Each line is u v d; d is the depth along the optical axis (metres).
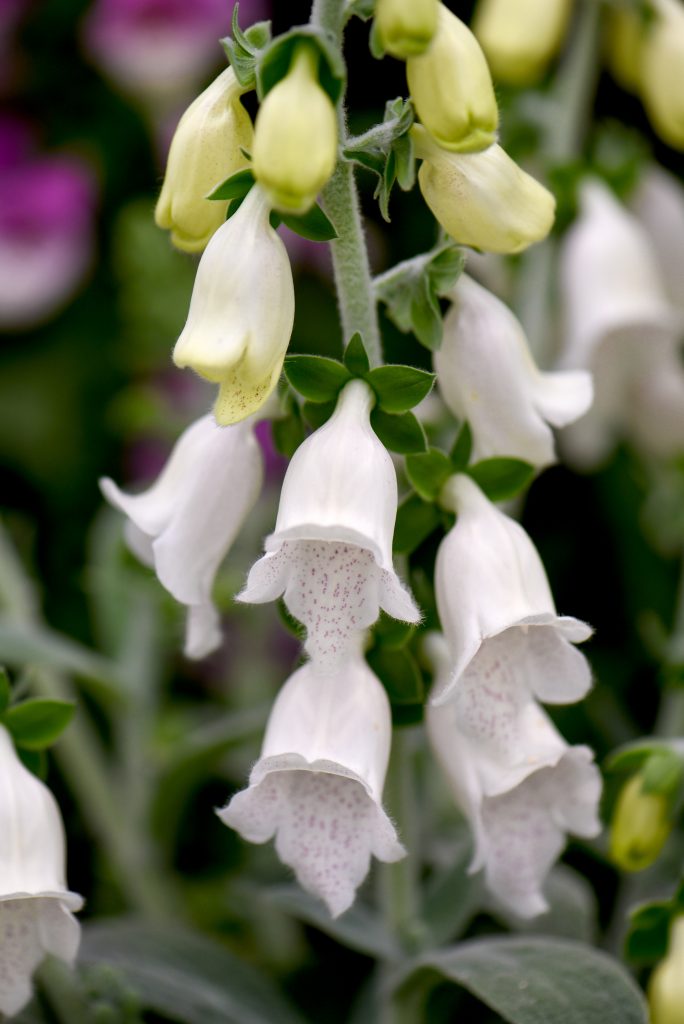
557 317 0.79
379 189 0.58
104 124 1.13
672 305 0.85
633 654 0.91
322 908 0.68
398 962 0.66
